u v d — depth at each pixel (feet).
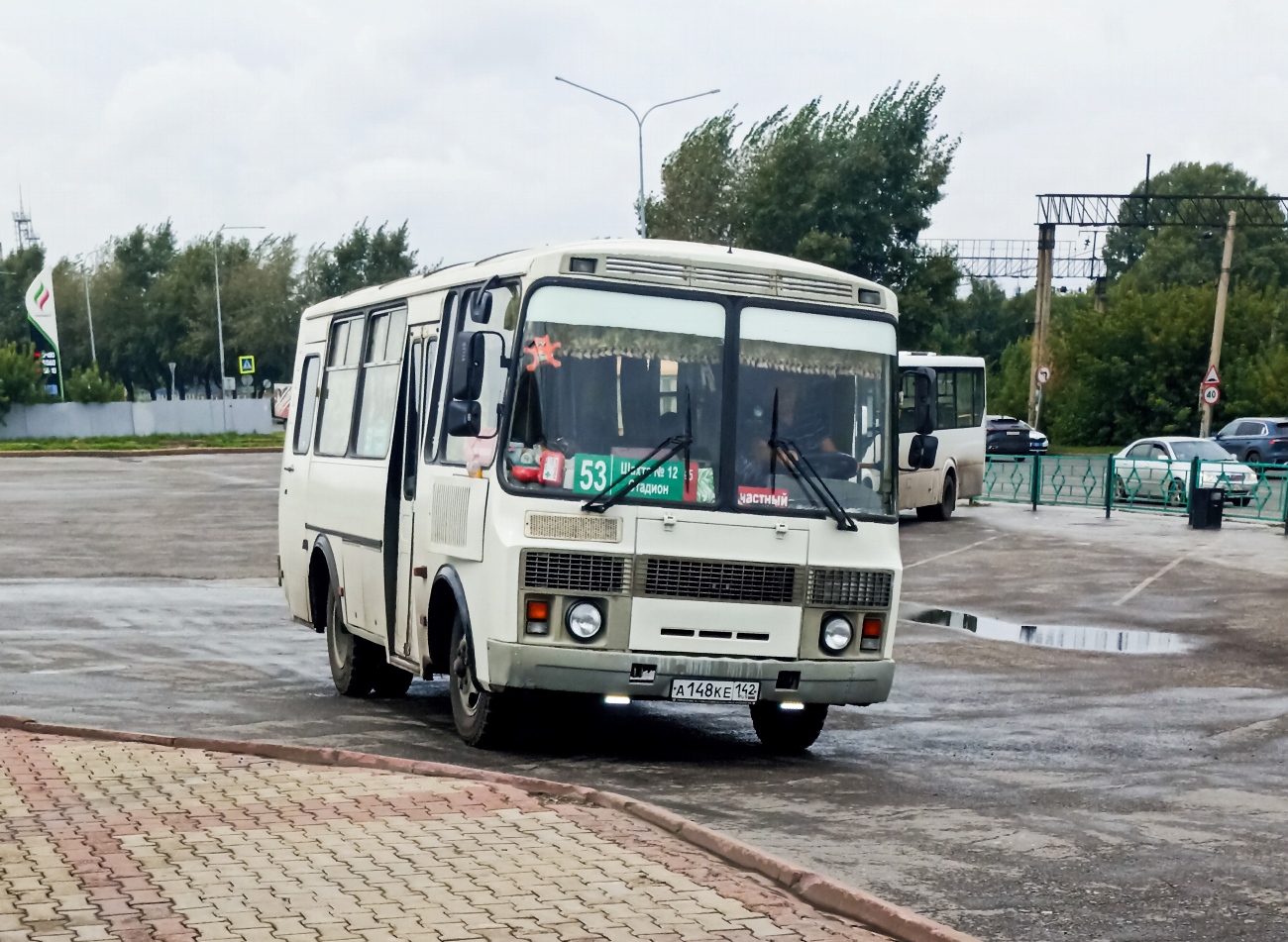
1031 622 61.21
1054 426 238.89
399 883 20.45
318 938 18.03
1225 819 27.76
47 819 23.99
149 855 21.75
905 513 113.60
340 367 43.93
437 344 35.73
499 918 18.93
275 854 21.88
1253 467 107.96
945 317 238.68
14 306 377.50
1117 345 230.07
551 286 31.24
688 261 32.01
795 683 31.81
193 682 43.96
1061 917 20.74
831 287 33.06
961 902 21.39
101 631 55.16
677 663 30.94
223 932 18.17
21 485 132.26
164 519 102.42
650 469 31.07
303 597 46.50
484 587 31.42
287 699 41.14
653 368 31.55
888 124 234.99
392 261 336.90
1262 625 60.49
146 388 387.96
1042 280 197.47
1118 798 29.66
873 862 23.66
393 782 26.99
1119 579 74.13
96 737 32.17
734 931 18.60
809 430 32.37
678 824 23.61
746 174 245.24
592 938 18.22
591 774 30.78
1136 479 115.34
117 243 383.65
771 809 27.61
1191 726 39.68
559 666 30.53
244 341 338.13
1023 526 102.32
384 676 41.57
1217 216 194.49
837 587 32.22
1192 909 21.29
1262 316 228.84
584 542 30.71
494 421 31.55
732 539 31.40
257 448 193.16
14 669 46.09
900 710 41.65
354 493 40.81
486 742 33.14
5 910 18.97
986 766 33.40
